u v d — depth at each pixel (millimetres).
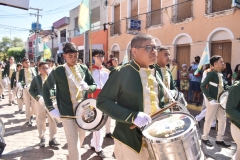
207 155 4590
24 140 5516
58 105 3588
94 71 5277
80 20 5887
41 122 5098
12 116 8023
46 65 5199
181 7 12617
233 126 3127
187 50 12547
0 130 4207
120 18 17297
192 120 2234
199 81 9172
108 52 18844
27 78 6984
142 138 2346
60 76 3594
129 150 2348
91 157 4465
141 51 2328
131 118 2090
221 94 4773
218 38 10805
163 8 13227
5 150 4863
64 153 4723
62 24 26984
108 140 5449
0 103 10773
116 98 2348
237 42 9930
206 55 7523
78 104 3500
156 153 2062
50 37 33406
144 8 15047
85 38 19156
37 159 4426
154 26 14172
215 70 4992
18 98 8406
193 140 2062
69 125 3453
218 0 10812
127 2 16500
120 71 2316
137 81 2320
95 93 5152
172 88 3637
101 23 19641
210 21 11016
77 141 3471
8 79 10594
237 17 9883
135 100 2303
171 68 10539
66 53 3658
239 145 3104
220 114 5000
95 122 3396
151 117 2320
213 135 5844
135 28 15109
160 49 3740
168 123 2270
